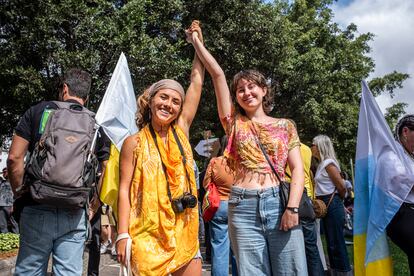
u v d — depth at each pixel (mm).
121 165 2844
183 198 2736
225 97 3271
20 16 10195
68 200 2871
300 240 2910
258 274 2920
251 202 2939
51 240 3002
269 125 3033
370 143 3791
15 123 11734
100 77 10883
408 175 3539
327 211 5242
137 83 10984
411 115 4016
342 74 23234
